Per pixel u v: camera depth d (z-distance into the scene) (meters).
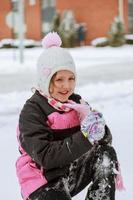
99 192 2.63
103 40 36.34
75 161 2.69
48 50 2.71
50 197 2.57
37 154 2.52
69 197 2.63
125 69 18.38
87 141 2.47
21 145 2.62
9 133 6.19
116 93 10.28
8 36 39.69
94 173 2.69
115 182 2.69
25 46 36.47
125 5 37.50
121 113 7.58
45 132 2.59
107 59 24.03
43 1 39.59
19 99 9.66
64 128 2.67
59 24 36.94
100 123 2.48
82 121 2.54
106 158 2.67
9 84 13.40
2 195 3.68
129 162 4.41
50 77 2.68
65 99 2.75
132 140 5.39
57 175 2.62
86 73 16.83
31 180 2.63
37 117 2.62
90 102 9.08
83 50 33.00
